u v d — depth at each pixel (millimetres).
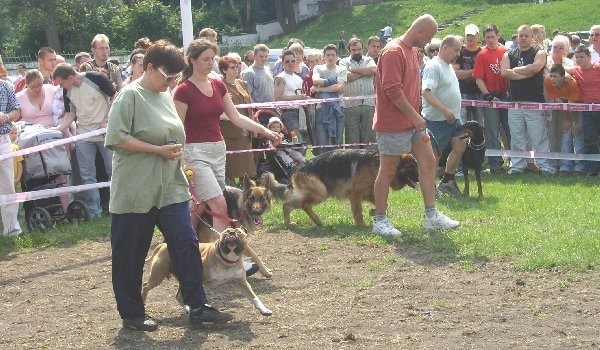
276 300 6746
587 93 12648
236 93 10875
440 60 10656
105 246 9344
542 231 8453
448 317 6074
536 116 12945
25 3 45375
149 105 5805
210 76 7141
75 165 11234
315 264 7883
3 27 46562
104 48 11516
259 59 12898
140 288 6074
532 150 13258
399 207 10406
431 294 6695
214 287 7176
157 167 5805
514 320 5949
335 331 5840
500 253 7723
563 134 13141
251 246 8750
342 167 9367
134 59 10328
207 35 11148
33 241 9555
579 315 6012
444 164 11164
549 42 16406
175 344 5730
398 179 9398
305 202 9531
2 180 9766
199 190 6965
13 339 6004
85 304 6945
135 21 47438
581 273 7043
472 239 8258
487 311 6180
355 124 13914
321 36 54844
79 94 10688
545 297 6477
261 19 60656
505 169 13844
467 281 7020
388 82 8297
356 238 8797
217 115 7012
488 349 5355
